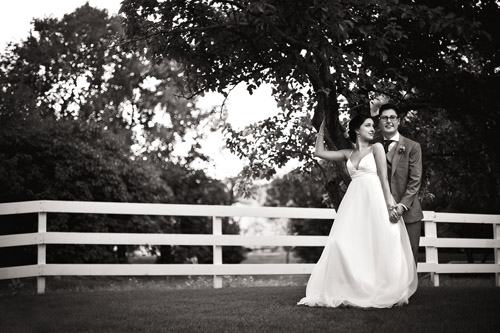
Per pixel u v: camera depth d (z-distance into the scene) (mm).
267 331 5047
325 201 11180
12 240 8641
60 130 17531
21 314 6352
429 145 10680
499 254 11086
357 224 6273
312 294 6301
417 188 6402
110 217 17781
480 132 9977
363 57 8055
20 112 20047
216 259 9695
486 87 8930
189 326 5359
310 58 7465
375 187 6359
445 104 9227
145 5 7383
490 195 11180
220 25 7391
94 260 17141
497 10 8430
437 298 6883
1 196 15883
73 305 6965
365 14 7543
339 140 7832
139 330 5305
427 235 10633
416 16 6957
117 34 8344
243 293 7906
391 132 6629
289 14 6621
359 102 8172
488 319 5434
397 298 6020
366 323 5273
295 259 40531
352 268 6109
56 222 16031
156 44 7734
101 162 17359
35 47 26469
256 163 10539
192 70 8391
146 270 9352
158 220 19891
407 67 8359
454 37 8539
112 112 27734
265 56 7883
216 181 25906
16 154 16109
